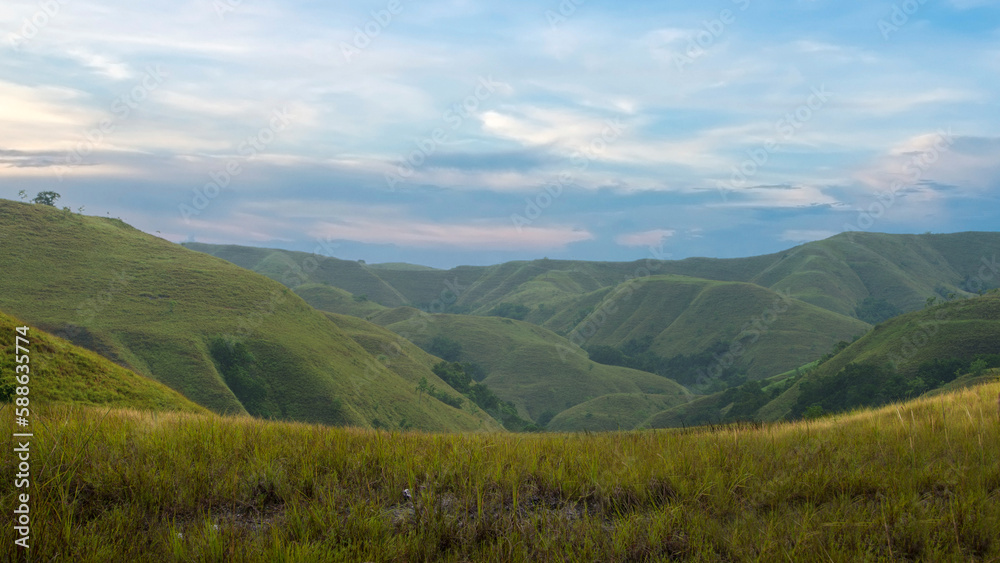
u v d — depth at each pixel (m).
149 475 5.55
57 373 40.88
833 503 5.43
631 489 5.98
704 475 6.25
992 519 4.84
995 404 11.46
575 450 7.95
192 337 122.00
